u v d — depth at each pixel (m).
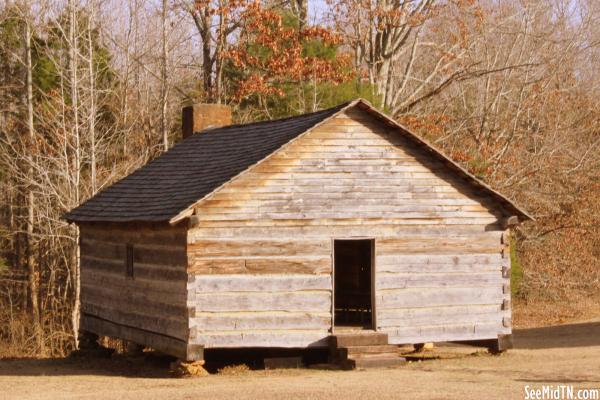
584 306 41.72
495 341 24.61
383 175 23.61
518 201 42.22
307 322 22.70
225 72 42.91
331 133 23.31
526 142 43.78
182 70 48.91
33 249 38.50
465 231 24.27
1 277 40.72
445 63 45.50
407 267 23.69
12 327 36.53
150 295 23.91
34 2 42.03
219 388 19.95
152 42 47.50
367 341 22.92
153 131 42.78
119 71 45.16
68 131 38.19
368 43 44.72
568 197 42.91
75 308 36.41
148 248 24.08
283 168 22.86
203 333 22.00
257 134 25.70
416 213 23.81
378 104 39.75
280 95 38.50
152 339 23.83
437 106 45.03
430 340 23.78
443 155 23.53
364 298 28.31
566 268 43.88
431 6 43.50
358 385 19.69
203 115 29.92
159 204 23.48
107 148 37.88
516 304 42.47
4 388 21.56
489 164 40.94
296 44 39.22
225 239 22.30
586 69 53.22
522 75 45.47
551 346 27.97
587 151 42.34
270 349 24.48
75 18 37.94
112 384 21.62
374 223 23.44
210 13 39.81
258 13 39.12
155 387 20.69
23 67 42.41
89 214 26.38
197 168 25.14
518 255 43.22
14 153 39.91
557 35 51.03
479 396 17.89
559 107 44.44
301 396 18.27
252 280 22.39
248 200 22.53
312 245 22.88
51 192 35.69
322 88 39.16
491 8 47.19
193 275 22.00
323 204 23.06
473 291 24.30
